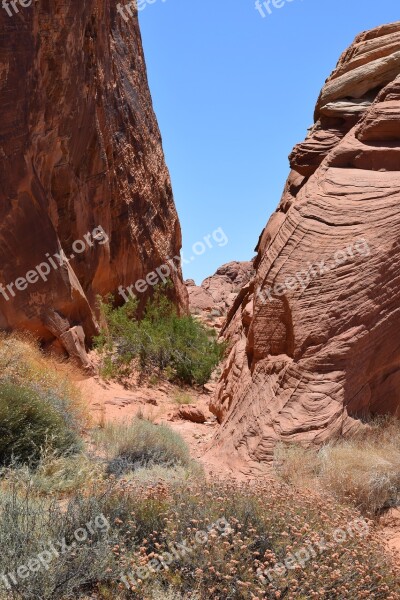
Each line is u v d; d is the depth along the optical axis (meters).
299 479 6.98
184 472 7.23
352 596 4.10
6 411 7.27
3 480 6.36
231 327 17.23
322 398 7.86
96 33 16.38
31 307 12.41
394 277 8.28
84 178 15.62
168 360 15.92
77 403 10.06
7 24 10.81
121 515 4.76
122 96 20.61
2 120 11.09
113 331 15.86
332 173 9.96
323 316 8.27
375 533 5.67
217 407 11.36
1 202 11.45
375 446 7.50
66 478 6.59
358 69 12.41
